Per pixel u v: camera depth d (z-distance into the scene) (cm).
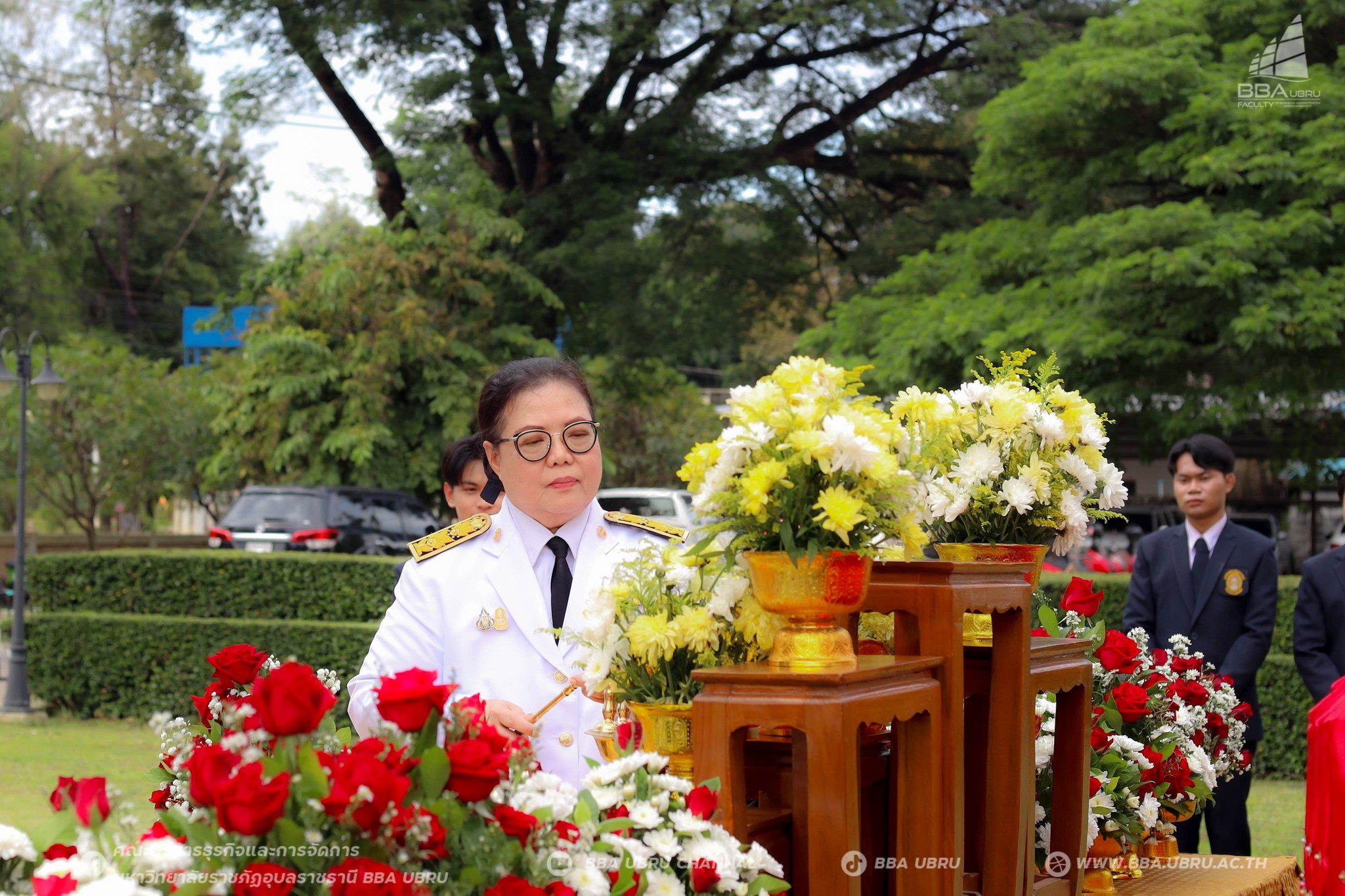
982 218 1730
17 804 647
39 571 1025
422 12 1443
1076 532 249
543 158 1698
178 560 983
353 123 1661
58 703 1012
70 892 150
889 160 1867
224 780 150
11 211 3241
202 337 2570
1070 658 254
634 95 1708
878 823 236
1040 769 272
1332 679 465
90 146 3422
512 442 270
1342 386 1095
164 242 3634
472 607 272
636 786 184
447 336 1566
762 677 186
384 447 1545
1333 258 1073
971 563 214
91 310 3503
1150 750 302
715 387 3184
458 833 160
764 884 180
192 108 1953
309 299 1570
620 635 213
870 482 192
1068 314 1140
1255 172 1048
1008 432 245
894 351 1240
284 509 1383
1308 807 296
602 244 1585
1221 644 497
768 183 1722
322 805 148
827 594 194
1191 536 512
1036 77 1184
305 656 910
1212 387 1154
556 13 1578
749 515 196
